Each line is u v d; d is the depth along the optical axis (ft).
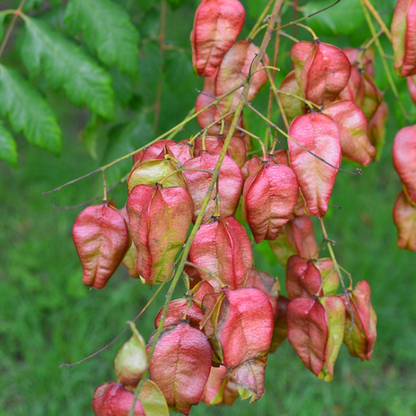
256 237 1.68
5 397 4.05
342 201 5.07
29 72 2.18
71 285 4.61
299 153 1.68
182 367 1.56
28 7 2.22
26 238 5.14
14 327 4.34
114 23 2.14
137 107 2.46
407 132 1.86
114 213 1.71
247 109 2.11
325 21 2.19
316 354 1.74
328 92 1.76
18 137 5.94
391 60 2.22
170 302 1.59
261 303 1.57
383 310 4.43
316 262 1.79
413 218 1.93
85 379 4.14
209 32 1.76
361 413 4.02
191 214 1.60
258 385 1.56
